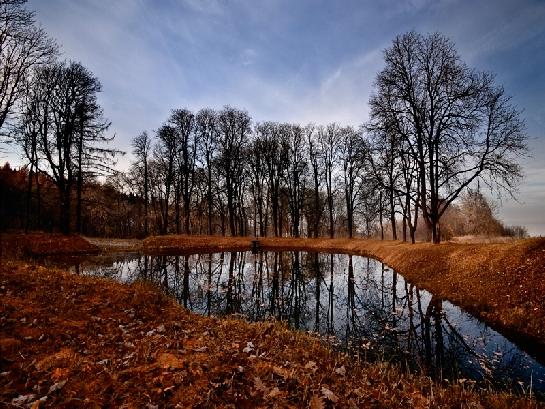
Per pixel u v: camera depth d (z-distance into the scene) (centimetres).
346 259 2823
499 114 1723
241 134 4334
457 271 1412
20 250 1858
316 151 4672
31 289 781
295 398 423
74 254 2394
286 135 4625
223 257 2798
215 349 566
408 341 881
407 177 2497
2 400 355
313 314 1185
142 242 3306
